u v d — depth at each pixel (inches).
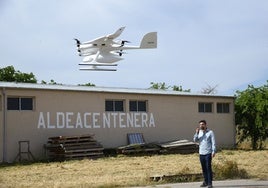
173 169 812.6
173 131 1310.3
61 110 1114.7
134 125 1236.5
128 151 1132.5
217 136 1411.2
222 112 1440.7
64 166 895.1
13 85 1073.5
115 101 1216.8
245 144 1553.9
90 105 1163.3
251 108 1443.2
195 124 1360.7
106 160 1007.6
